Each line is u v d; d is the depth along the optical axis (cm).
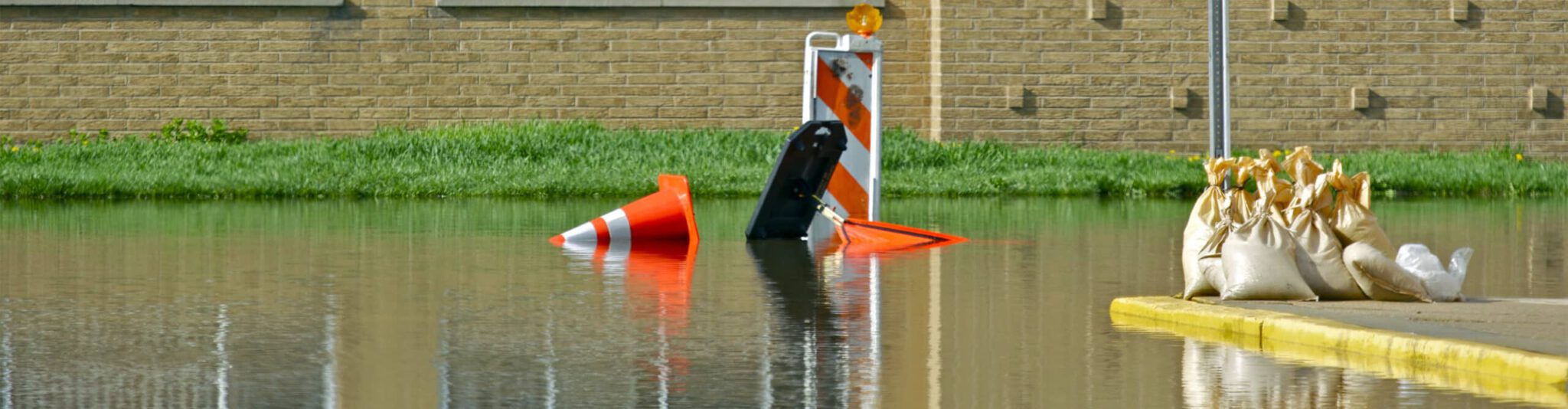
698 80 2809
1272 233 1106
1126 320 1061
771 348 940
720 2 2798
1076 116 2830
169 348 931
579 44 2798
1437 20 2878
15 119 2748
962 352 927
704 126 2816
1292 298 1088
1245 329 995
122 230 1719
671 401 782
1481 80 2891
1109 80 2830
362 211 2022
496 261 1430
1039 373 856
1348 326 952
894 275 1333
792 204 1672
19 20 2741
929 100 2853
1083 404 775
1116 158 2619
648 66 2808
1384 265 1084
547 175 2392
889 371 864
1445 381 831
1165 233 1731
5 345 939
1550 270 1377
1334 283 1098
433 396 794
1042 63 2817
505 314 1082
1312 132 2875
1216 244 1124
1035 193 2383
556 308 1114
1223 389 809
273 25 2767
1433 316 1012
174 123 2753
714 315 1082
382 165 2473
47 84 2747
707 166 2492
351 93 2780
